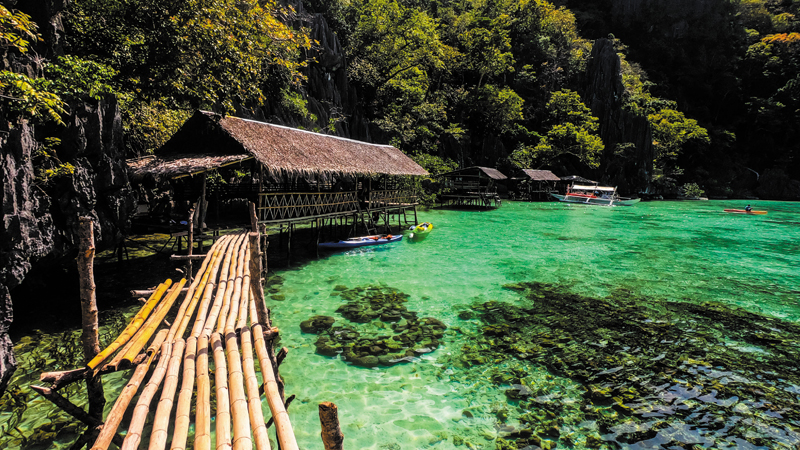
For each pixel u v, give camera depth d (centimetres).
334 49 3353
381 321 882
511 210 3447
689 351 752
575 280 1248
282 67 2467
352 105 3556
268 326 607
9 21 618
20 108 577
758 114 6116
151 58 1209
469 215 3042
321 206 1564
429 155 3800
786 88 6025
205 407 291
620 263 1494
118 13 1187
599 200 4056
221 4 1263
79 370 336
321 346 753
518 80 5438
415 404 576
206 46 1250
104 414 525
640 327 867
